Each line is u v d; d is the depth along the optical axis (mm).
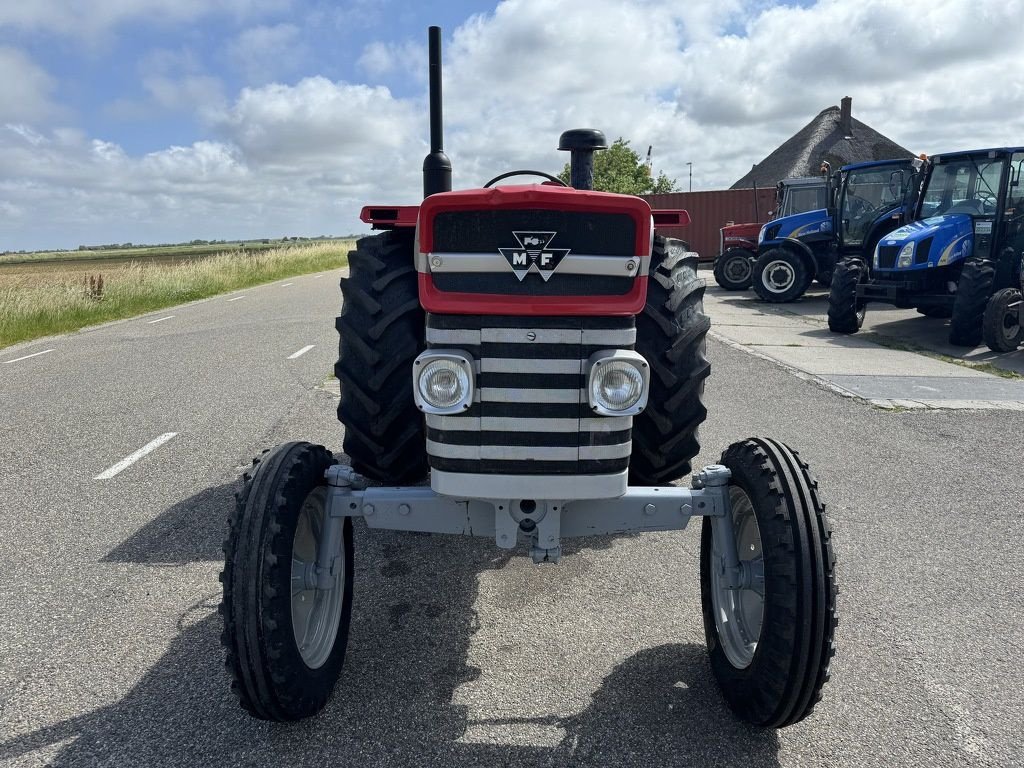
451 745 2359
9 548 3832
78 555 3750
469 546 3834
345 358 3256
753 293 17391
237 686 2172
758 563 2467
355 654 2873
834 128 32312
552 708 2547
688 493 2486
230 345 10109
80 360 9305
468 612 3193
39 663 2824
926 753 2357
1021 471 4922
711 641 2668
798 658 2141
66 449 5496
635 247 2182
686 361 3250
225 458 5242
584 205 2119
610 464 2289
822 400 6758
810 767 2285
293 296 17516
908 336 10547
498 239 2154
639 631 3041
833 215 14422
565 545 3869
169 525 4109
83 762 2289
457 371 2184
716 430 5801
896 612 3221
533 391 2225
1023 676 2770
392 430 3246
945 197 10664
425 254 2188
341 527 2543
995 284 9938
